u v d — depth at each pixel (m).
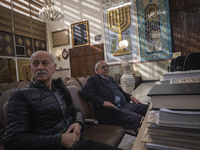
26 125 0.96
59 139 0.92
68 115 1.27
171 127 0.50
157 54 8.12
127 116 1.76
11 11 8.15
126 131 1.75
